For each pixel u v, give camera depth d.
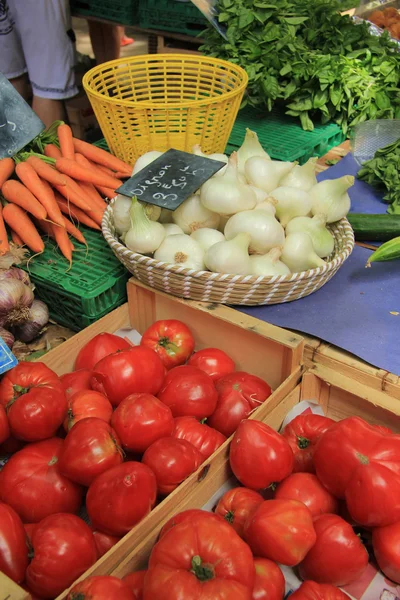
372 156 2.27
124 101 1.93
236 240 1.43
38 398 1.16
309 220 1.60
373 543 1.09
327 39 2.72
